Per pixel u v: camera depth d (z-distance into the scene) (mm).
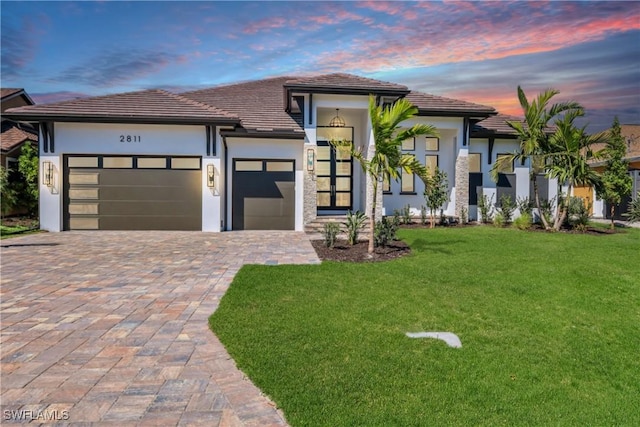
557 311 6043
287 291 6531
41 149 14109
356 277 7551
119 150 14289
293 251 10352
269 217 15172
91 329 4914
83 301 6059
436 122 16438
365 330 4965
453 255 9828
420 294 6562
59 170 14172
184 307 5785
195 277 7562
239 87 20594
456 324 5328
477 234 13352
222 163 14750
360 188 16016
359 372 3887
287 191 15203
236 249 10672
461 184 16609
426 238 12398
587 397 3742
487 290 6926
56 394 3400
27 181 17984
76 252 10227
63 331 4840
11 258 9406
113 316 5391
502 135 17469
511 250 10500
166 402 3299
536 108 14945
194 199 14633
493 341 4836
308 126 14250
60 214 14273
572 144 14500
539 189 18359
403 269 8297
